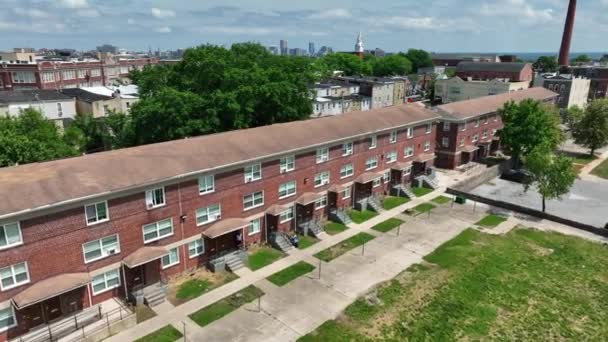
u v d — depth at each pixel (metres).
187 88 60.03
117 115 62.06
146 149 29.98
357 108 96.38
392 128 45.66
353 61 167.75
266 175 33.84
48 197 22.41
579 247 35.88
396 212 43.00
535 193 50.97
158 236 27.70
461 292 28.39
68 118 69.94
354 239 36.44
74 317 23.92
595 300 28.05
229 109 50.78
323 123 42.16
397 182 48.81
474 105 65.50
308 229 37.16
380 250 34.47
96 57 149.12
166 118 49.84
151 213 26.95
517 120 57.62
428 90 128.50
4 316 21.84
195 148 31.39
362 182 42.62
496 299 27.80
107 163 26.88
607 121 65.88
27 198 21.91
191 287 28.56
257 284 29.11
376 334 24.08
